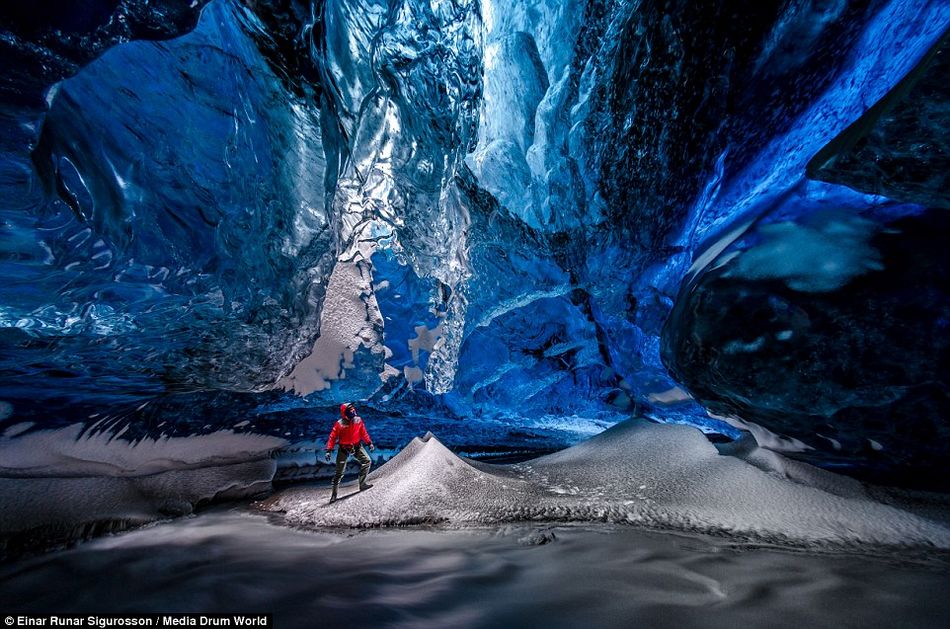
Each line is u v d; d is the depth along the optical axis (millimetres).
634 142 6109
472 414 9977
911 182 2814
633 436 5824
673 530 3689
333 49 5055
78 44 2502
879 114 2775
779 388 3736
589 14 6066
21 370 4168
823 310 3572
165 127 3732
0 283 3215
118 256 3584
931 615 2229
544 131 7121
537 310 9812
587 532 3768
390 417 8961
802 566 2895
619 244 6895
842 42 4281
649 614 2352
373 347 7715
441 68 5957
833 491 3867
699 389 4449
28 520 3875
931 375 3248
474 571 3074
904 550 3092
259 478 5992
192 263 4105
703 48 5059
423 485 4793
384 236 7941
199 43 3824
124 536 4102
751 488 4090
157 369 4746
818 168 3312
